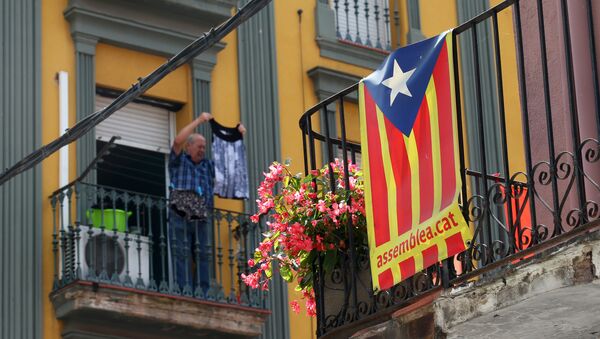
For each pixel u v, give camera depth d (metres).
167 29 20.33
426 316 10.06
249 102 21.02
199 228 19.33
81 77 19.50
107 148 17.83
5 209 18.50
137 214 18.89
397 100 10.31
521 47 9.91
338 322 10.69
